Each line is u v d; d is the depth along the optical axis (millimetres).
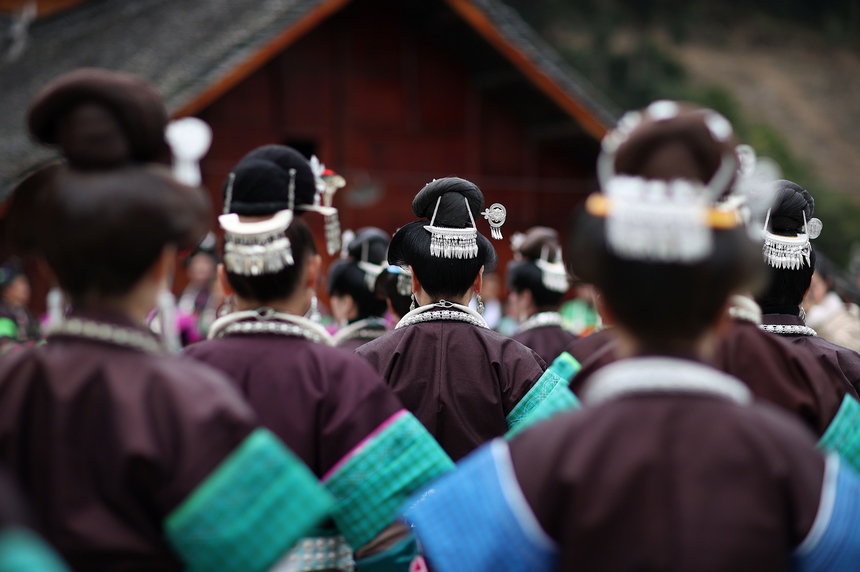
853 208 40500
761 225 3467
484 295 11430
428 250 3732
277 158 2873
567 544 1884
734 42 56250
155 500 1979
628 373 1956
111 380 2027
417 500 2793
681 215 1864
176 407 2029
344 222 15711
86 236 2020
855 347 5859
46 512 1970
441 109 16406
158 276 2131
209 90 13805
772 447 1901
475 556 1950
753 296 3496
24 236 2258
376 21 16031
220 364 2777
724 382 1966
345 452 2742
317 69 15711
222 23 16578
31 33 24531
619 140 2047
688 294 1912
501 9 15648
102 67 18031
